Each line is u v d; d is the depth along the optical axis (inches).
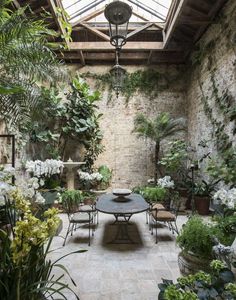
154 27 253.8
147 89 291.7
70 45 249.3
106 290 92.0
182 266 88.4
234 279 59.6
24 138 207.3
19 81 105.5
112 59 288.0
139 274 105.0
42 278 56.4
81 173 243.4
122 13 137.9
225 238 85.7
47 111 128.3
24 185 79.4
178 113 290.5
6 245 52.2
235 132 159.3
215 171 146.9
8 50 99.1
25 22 103.0
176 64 295.0
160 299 55.1
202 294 52.2
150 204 169.5
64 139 278.8
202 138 235.5
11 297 48.6
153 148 285.3
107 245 139.1
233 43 172.6
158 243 142.3
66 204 201.8
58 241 144.7
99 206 145.4
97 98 271.1
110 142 286.4
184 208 219.8
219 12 193.8
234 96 172.4
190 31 241.4
